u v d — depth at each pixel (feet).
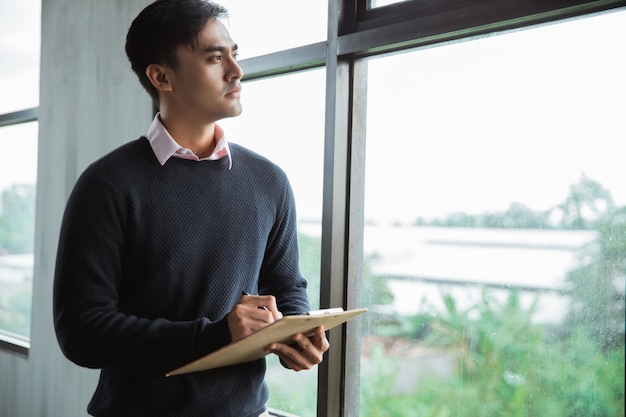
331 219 6.75
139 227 4.73
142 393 4.77
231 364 4.69
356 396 6.93
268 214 5.26
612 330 5.25
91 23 10.19
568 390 5.49
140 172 4.80
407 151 6.59
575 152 5.48
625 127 5.21
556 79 5.61
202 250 4.87
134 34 4.98
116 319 4.49
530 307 5.72
